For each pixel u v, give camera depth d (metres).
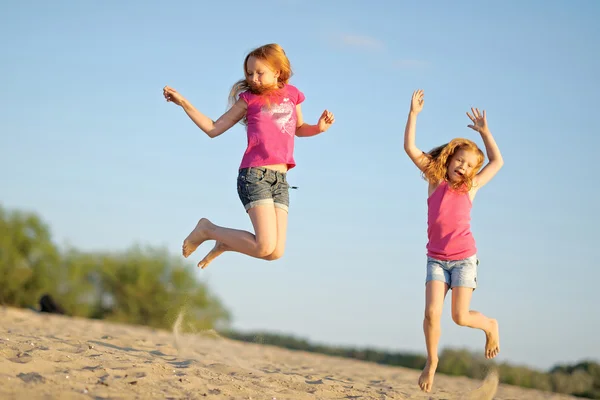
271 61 5.55
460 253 5.50
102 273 19.44
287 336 17.02
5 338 6.23
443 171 5.64
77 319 14.05
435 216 5.59
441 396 6.92
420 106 5.75
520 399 8.06
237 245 5.58
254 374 6.56
